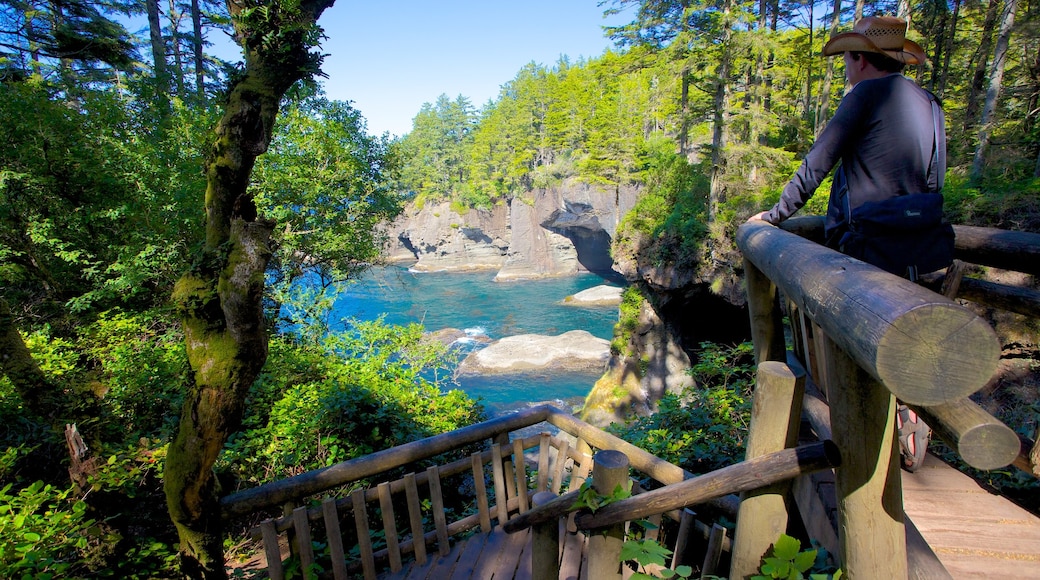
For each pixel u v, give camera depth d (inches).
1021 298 73.1
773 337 94.5
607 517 81.0
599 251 2229.3
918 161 64.2
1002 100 727.1
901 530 53.1
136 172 385.7
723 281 765.3
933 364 32.4
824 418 101.0
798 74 1122.0
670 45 754.2
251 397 279.0
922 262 61.7
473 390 987.9
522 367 1103.6
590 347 1179.3
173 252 378.6
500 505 159.5
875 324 34.0
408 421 263.3
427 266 2466.8
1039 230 408.2
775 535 67.2
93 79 550.3
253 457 226.5
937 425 42.7
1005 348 335.0
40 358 268.8
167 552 162.4
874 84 67.6
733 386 259.3
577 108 2066.9
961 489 94.4
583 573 135.4
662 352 898.7
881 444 50.9
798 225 98.0
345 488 212.5
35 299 381.7
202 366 120.6
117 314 371.9
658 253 824.3
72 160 358.0
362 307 1675.7
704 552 123.2
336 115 522.9
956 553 77.1
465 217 2386.8
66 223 372.8
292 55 121.6
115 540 154.6
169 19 700.7
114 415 235.6
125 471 166.1
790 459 59.6
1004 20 569.9
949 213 456.8
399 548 146.3
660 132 1612.9
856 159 68.8
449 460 245.3
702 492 68.7
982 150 581.3
